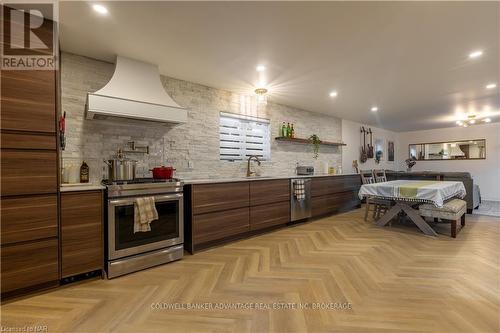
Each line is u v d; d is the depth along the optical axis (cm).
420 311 168
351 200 543
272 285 208
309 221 445
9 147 184
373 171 557
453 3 181
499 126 677
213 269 242
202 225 295
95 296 192
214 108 375
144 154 307
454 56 269
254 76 328
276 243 321
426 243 315
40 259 196
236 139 411
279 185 390
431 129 793
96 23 206
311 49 253
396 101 456
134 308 176
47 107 200
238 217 332
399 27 213
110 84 251
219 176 381
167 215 264
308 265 249
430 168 800
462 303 177
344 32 222
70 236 209
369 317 163
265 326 155
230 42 239
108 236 225
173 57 270
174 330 152
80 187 221
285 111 488
